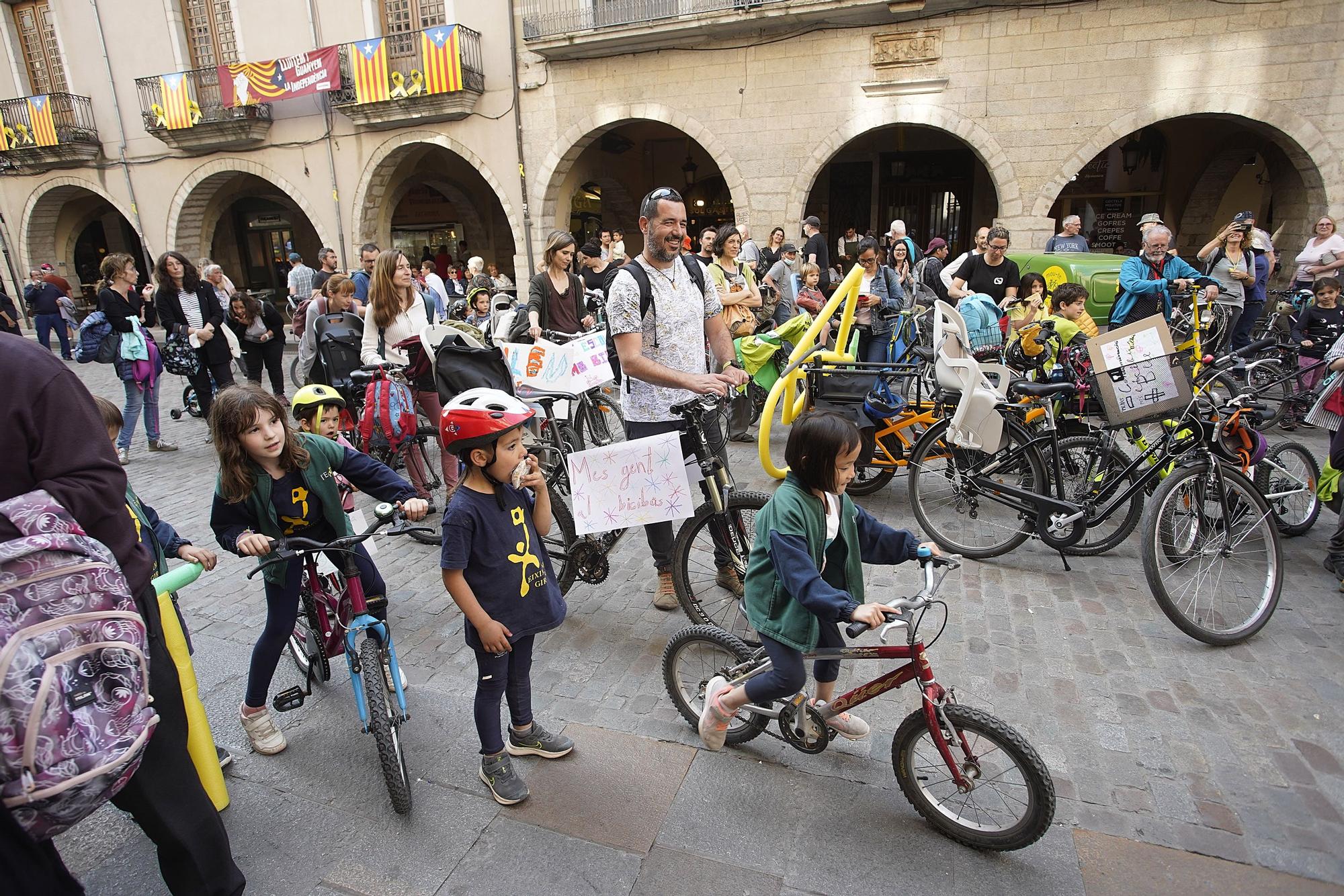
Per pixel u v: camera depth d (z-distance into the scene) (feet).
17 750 4.49
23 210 63.31
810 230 31.73
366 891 7.38
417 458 16.47
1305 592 12.55
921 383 17.60
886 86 38.88
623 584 13.98
